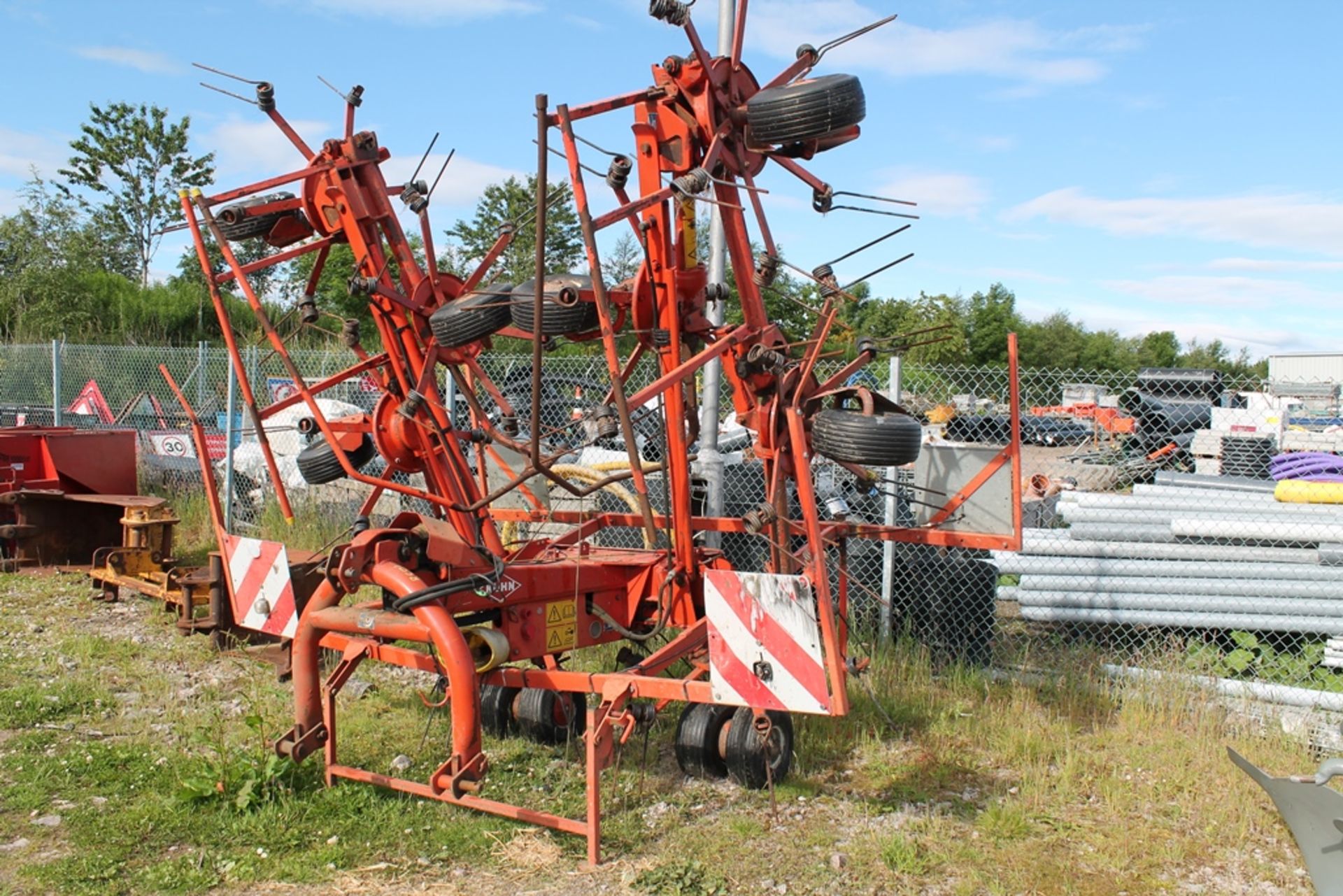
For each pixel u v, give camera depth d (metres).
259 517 11.60
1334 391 23.70
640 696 4.67
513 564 5.44
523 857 4.55
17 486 10.49
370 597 8.55
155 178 53.72
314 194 5.43
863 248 4.98
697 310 5.50
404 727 6.18
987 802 5.23
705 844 4.70
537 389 4.48
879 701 6.37
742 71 5.14
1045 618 7.04
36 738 5.86
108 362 15.97
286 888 4.29
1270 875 4.50
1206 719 5.98
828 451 4.92
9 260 31.78
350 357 12.33
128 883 4.31
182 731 6.03
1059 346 68.94
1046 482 10.00
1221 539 6.93
